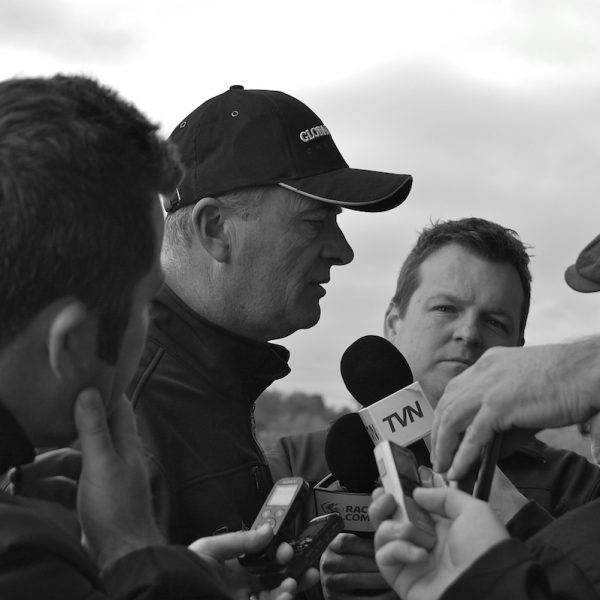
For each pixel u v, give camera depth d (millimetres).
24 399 1560
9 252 1463
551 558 1914
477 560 1710
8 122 1496
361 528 2402
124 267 1551
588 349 1998
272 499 2221
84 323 1542
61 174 1483
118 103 1613
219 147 2828
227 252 2764
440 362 3312
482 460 2068
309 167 2828
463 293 3320
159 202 1645
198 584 1559
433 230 3480
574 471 3227
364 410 2412
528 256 3500
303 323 2832
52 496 1842
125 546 1641
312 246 2811
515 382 1997
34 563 1365
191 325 2697
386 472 1898
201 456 2574
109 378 1631
